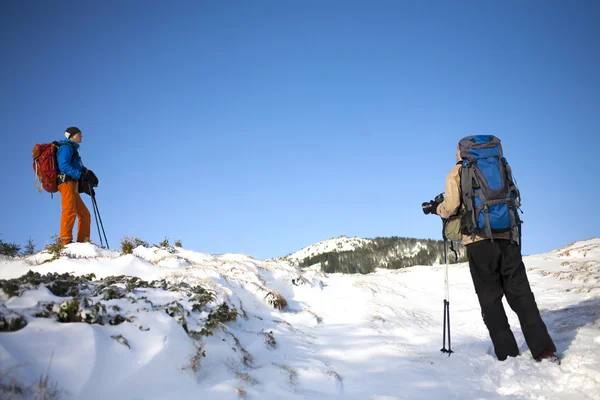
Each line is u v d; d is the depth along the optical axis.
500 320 5.08
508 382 4.40
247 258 10.73
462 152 5.11
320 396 4.23
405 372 4.96
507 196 4.86
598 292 7.81
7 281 3.84
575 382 4.11
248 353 4.92
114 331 3.74
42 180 8.30
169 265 8.51
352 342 6.03
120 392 3.21
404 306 8.25
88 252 8.03
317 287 9.38
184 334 4.23
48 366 3.05
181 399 3.42
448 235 5.45
